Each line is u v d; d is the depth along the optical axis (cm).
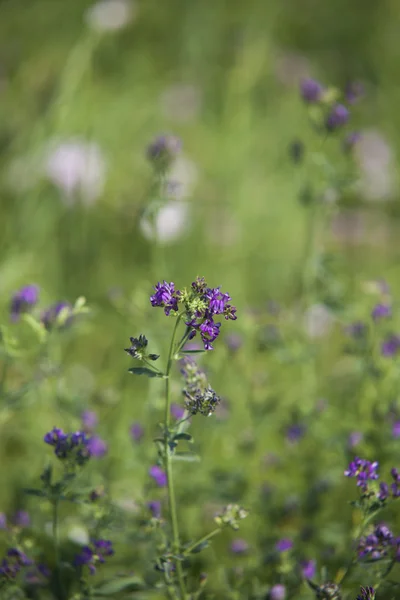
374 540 378
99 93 1018
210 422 540
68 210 810
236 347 565
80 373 671
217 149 979
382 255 880
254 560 463
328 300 580
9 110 905
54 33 1078
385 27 1273
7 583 412
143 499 463
